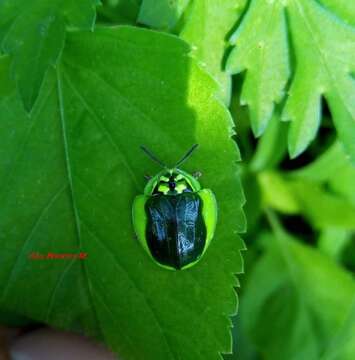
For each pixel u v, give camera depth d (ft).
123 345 0.28
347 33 0.27
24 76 0.25
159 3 0.26
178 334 0.27
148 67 0.26
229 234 0.26
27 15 0.25
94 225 0.27
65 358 0.33
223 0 0.27
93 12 0.25
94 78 0.27
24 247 0.28
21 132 0.27
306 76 0.27
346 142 0.27
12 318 0.34
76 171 0.27
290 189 0.35
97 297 0.28
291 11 0.27
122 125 0.27
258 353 0.35
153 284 0.27
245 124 0.34
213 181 0.26
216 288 0.27
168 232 0.26
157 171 0.27
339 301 0.35
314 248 0.36
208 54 0.27
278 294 0.36
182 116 0.26
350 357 0.34
